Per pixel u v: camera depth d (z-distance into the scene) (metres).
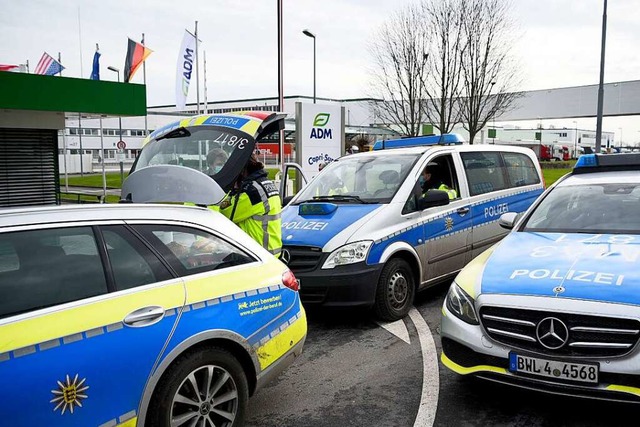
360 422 3.72
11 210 2.73
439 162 6.91
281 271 3.72
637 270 3.47
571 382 3.24
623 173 5.17
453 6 21.34
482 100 23.50
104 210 3.00
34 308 2.54
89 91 14.23
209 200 4.02
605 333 3.19
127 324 2.73
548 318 3.32
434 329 5.58
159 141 5.50
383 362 4.78
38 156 15.22
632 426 3.49
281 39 16.12
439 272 6.48
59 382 2.46
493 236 7.29
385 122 31.58
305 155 12.28
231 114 5.55
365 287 5.56
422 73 22.17
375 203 6.13
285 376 4.56
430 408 3.87
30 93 13.20
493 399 3.96
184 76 22.64
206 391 3.09
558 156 65.38
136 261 2.96
